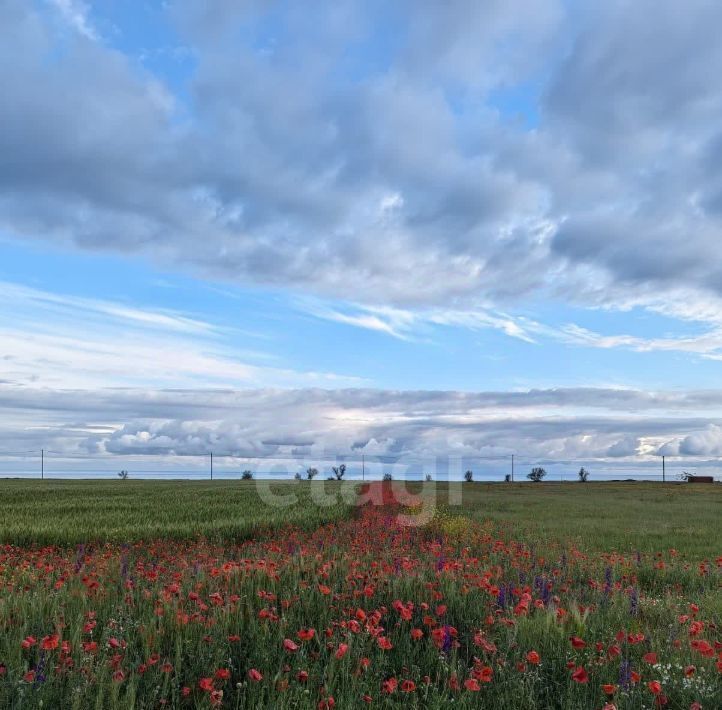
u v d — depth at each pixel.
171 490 43.16
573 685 5.12
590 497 44.31
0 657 5.01
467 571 9.16
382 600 7.23
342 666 5.09
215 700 4.37
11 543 16.12
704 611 8.51
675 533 20.56
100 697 4.20
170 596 6.63
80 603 6.76
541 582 8.65
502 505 33.59
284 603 6.43
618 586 9.44
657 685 4.62
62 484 58.16
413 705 4.64
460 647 6.20
